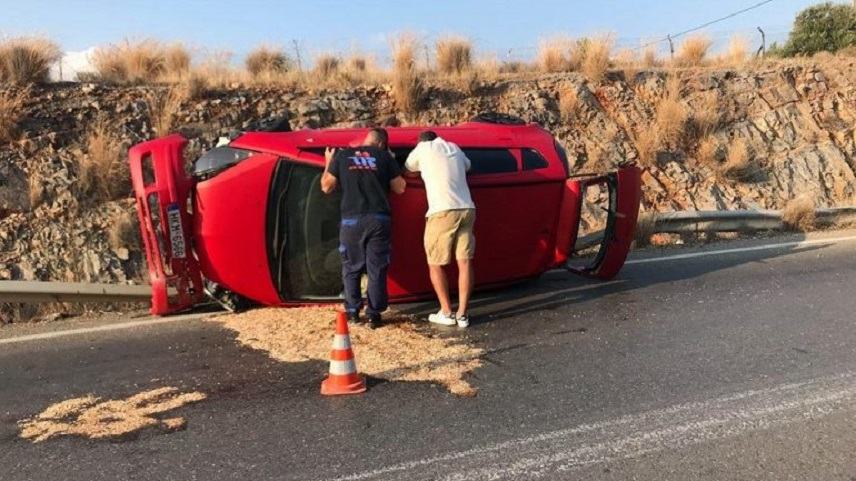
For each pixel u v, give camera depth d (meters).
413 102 11.45
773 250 9.41
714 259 8.94
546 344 5.65
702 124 12.41
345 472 3.62
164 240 6.12
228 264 6.21
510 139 7.07
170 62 11.55
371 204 5.91
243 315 6.56
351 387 4.66
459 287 6.16
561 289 7.53
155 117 9.64
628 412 4.29
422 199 6.41
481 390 4.69
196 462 3.76
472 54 13.38
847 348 5.41
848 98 13.95
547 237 7.14
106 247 7.75
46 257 7.50
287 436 4.05
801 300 6.88
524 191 6.86
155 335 6.05
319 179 6.32
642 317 6.41
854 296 6.99
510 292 7.46
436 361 5.25
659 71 13.76
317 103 10.93
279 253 6.32
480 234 6.74
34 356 5.56
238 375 5.04
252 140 6.25
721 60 15.60
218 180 6.07
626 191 7.39
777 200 11.71
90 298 6.69
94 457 3.83
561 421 4.18
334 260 6.52
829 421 4.13
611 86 13.03
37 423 4.28
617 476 3.53
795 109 13.45
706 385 4.70
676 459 3.69
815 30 19.61
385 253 5.98
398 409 4.39
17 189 8.08
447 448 3.86
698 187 11.49
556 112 12.16
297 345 5.66
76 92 9.71
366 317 6.33
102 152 8.56
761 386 4.67
